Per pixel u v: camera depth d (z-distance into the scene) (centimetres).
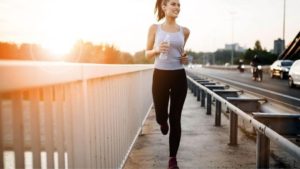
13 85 121
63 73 174
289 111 757
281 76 2886
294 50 3167
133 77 467
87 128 223
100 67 255
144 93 638
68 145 193
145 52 383
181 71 365
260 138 311
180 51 364
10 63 120
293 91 1634
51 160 170
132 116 456
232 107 436
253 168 374
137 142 505
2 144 123
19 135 136
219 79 2880
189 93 1437
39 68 144
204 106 951
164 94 366
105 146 283
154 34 370
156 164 391
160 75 361
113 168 319
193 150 457
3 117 126
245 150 457
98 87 260
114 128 326
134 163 395
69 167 195
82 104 215
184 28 376
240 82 2428
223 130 602
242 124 657
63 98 185
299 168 382
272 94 1434
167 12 361
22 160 138
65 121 189
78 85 208
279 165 396
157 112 376
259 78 2578
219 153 441
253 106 607
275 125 390
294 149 205
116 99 337
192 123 675
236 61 10769
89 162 229
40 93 158
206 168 374
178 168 364
